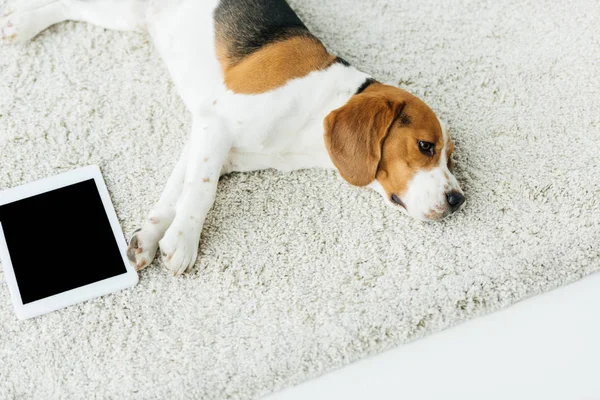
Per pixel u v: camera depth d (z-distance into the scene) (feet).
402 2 7.75
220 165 5.80
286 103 5.72
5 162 6.35
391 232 6.20
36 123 6.58
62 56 7.01
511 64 7.36
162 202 5.89
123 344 5.50
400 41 7.45
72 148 6.46
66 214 6.04
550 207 6.40
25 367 5.38
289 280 5.88
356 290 5.86
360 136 5.57
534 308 5.92
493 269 6.01
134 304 5.67
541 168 6.63
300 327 5.63
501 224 6.28
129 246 5.63
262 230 6.12
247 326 5.63
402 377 5.53
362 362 5.58
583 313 5.90
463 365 5.62
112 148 6.49
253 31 6.10
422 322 5.73
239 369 5.41
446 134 5.92
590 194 6.47
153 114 6.70
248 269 5.90
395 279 5.94
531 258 6.08
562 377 5.59
